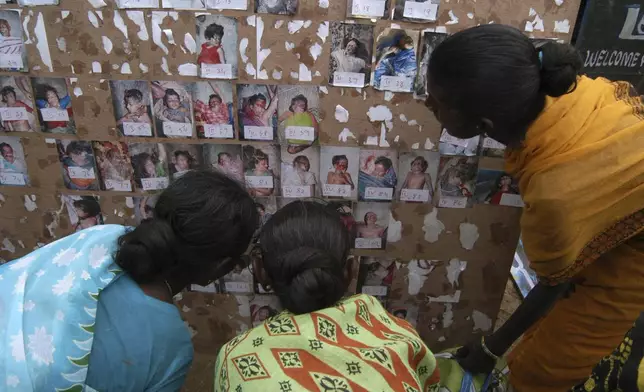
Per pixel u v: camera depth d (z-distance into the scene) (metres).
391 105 1.20
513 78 0.80
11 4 1.11
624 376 1.19
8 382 0.77
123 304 0.85
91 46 1.15
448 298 1.52
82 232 0.96
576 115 0.89
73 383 0.78
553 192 0.90
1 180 1.34
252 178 1.31
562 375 1.23
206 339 1.62
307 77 1.17
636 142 0.88
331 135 1.24
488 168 1.29
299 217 0.86
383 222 1.38
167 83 1.19
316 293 0.76
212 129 1.25
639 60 1.53
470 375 1.27
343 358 0.73
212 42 1.14
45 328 0.80
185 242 0.86
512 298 1.92
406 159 1.27
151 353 0.84
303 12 1.10
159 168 1.31
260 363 0.74
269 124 1.24
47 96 1.22
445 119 0.92
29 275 0.88
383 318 0.87
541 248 0.99
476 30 0.82
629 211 0.93
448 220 1.37
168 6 1.11
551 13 1.11
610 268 1.10
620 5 1.44
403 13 1.10
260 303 1.53
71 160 1.31
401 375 0.75
